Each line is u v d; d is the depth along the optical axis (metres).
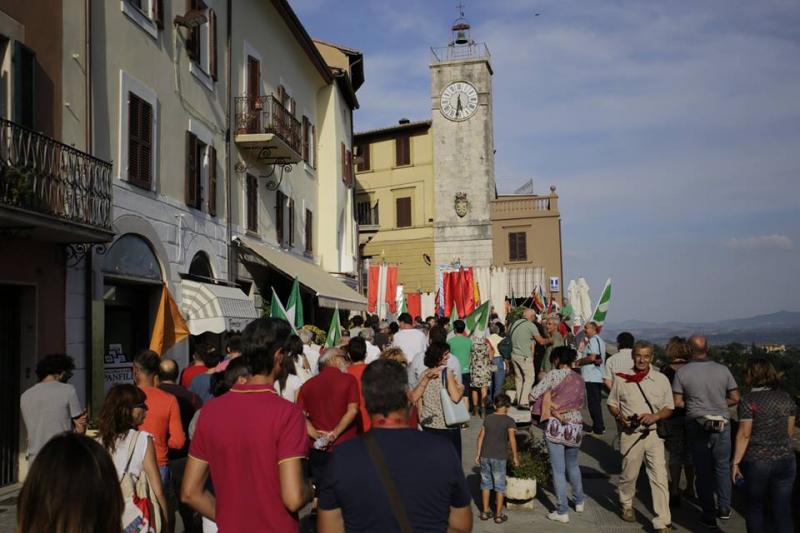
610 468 10.59
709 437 7.74
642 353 7.59
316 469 6.80
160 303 13.59
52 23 10.53
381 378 3.47
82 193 10.07
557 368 8.30
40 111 10.17
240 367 3.95
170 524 6.08
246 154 19.20
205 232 16.16
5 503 8.68
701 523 7.79
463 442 12.64
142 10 13.46
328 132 28.12
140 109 13.01
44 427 6.75
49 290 10.27
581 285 22.23
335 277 27.22
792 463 6.22
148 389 6.10
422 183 42.16
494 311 23.94
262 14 21.02
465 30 42.25
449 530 3.27
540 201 40.28
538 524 7.85
